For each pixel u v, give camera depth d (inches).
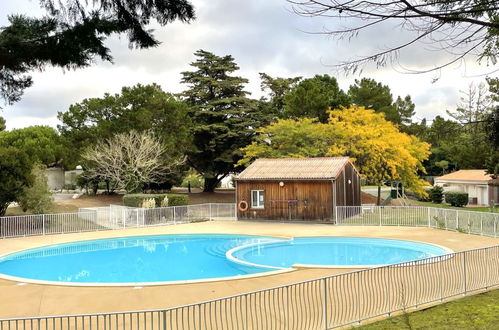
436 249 756.0
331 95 1891.0
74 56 234.1
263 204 1177.4
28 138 1697.8
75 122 1691.7
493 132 234.4
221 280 547.5
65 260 791.1
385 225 1054.4
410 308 411.8
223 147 1838.1
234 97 1829.5
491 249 501.4
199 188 2421.3
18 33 221.5
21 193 1071.6
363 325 367.6
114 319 402.3
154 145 1487.5
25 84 259.8
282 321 376.5
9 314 439.5
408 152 1485.0
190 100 1916.8
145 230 1049.5
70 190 1908.2
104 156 1449.3
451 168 2377.0
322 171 1145.4
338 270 583.8
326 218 1109.7
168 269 714.2
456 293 451.2
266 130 1512.1
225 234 986.7
